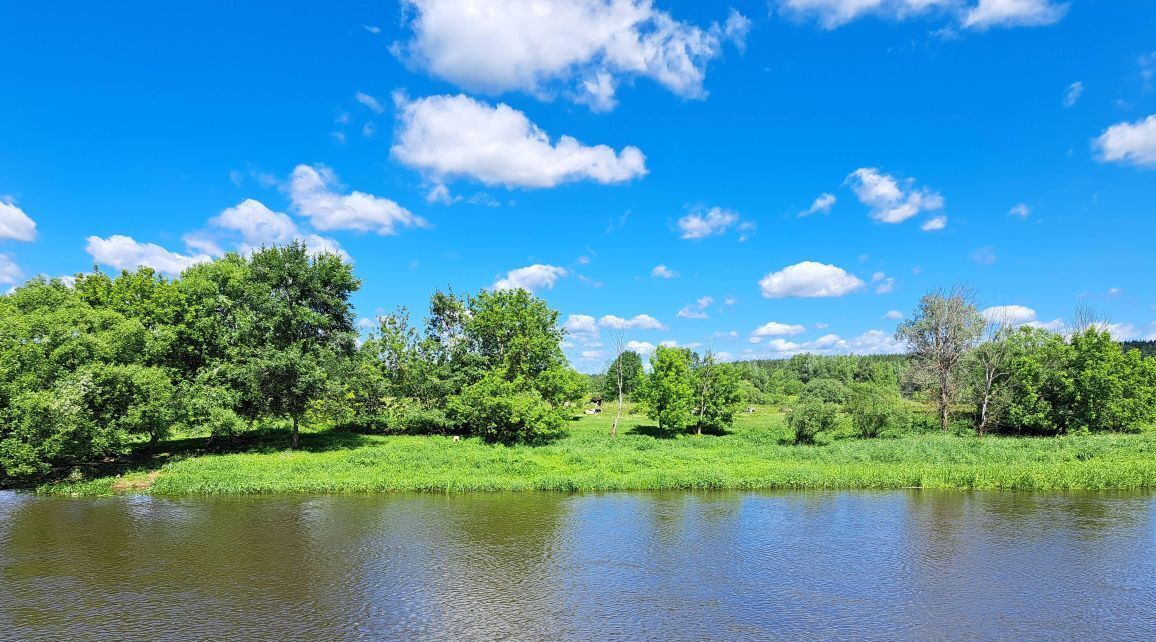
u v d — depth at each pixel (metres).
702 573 16.83
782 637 12.77
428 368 49.56
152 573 16.50
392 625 13.25
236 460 31.94
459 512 23.83
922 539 20.22
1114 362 50.25
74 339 28.92
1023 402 50.50
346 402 42.19
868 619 13.77
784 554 18.58
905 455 35.47
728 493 27.97
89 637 12.49
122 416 28.48
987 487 29.08
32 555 18.02
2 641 12.27
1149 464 31.50
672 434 51.91
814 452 38.03
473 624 13.34
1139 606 14.57
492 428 42.47
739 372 53.91
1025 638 12.84
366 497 26.66
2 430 26.41
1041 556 18.41
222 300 35.72
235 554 18.27
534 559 17.98
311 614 13.81
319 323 38.31
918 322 53.75
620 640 12.58
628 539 20.14
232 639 12.46
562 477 29.17
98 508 24.02
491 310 49.59
